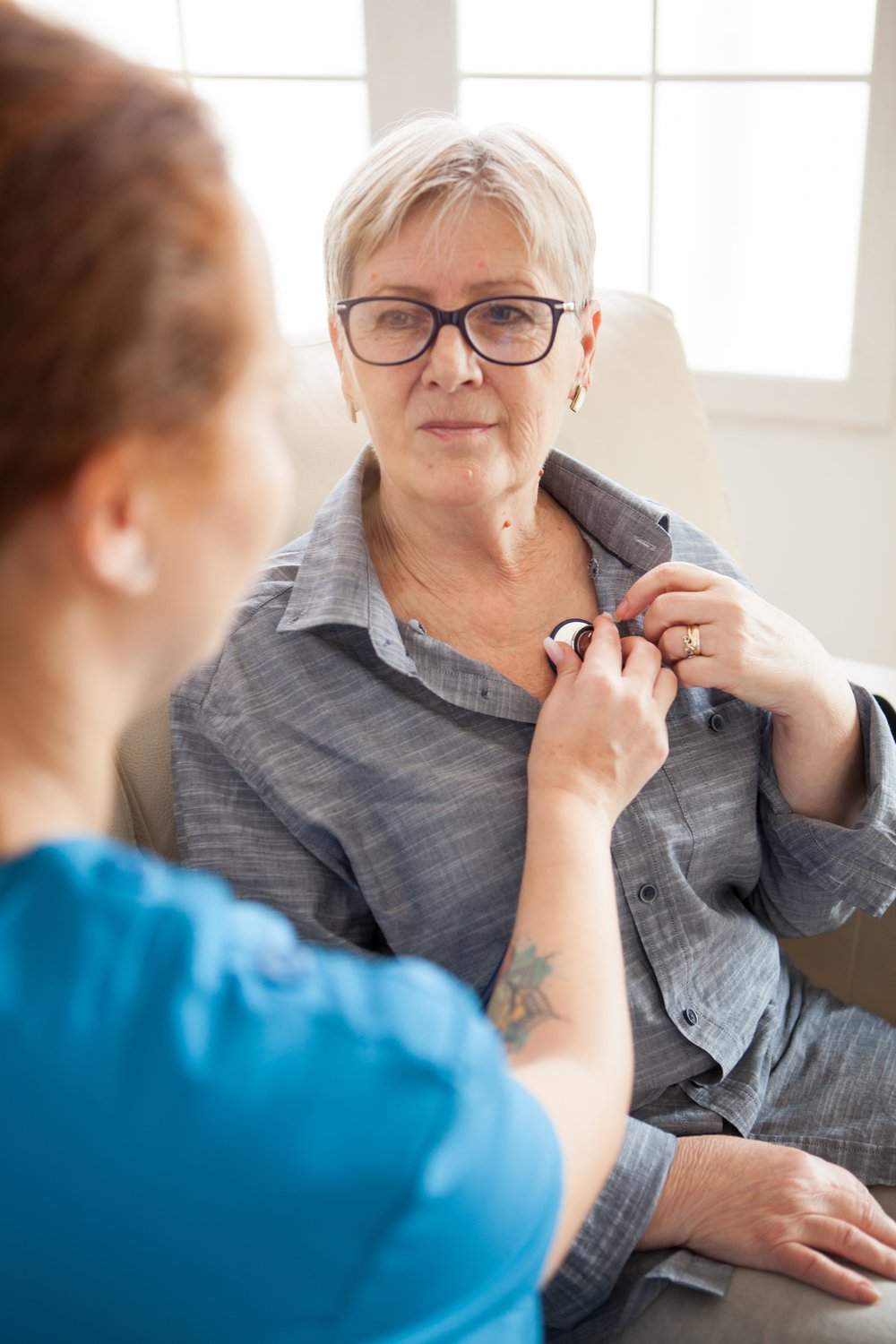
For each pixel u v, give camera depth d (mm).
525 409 1031
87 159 381
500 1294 477
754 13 2291
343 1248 430
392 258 1000
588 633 1102
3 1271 415
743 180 2418
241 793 1060
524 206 984
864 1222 952
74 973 406
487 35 2451
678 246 2514
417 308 1005
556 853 858
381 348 1023
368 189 1000
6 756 424
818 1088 1143
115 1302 420
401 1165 429
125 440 403
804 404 2455
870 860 1128
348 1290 434
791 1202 948
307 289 2814
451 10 2398
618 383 1632
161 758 1171
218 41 2627
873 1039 1196
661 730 983
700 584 1079
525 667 1130
